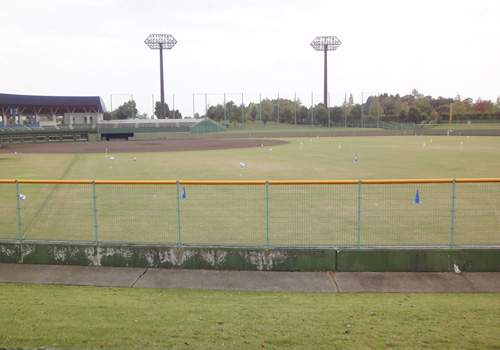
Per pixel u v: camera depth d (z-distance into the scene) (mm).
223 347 6137
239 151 51250
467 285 9781
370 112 154500
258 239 13023
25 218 15812
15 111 90188
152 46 116812
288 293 9289
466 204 17641
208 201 18797
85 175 29484
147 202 18656
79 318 7305
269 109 151500
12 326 6875
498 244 11234
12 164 37750
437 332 6676
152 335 6555
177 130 94438
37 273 10625
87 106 95125
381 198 19125
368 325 7000
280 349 6090
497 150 47125
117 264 11125
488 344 6223
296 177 27203
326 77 133000
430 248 10656
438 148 51156
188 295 9070
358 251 10680
